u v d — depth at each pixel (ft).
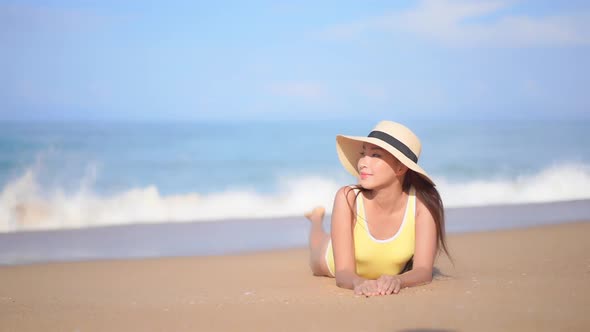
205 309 11.71
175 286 16.52
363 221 14.14
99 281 17.94
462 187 50.90
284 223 34.55
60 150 64.95
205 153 70.64
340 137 14.46
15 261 23.36
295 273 18.52
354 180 55.57
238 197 46.88
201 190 50.29
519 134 79.82
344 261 14.14
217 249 25.82
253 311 11.30
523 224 31.96
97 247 26.68
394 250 14.12
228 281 17.24
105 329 10.25
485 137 78.79
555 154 65.87
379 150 13.57
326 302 11.91
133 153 67.67
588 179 52.65
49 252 25.46
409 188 14.16
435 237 14.06
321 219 18.84
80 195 45.27
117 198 44.45
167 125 80.48
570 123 85.40
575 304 10.57
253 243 27.48
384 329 9.48
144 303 12.91
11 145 65.26
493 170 57.36
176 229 32.22
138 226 33.58
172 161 65.26
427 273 13.55
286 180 55.77
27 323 10.80
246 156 70.18
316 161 66.95
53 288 16.61
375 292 12.40
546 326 9.23
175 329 10.12
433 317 10.05
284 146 77.36
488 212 37.40
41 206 41.04
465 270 16.75
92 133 71.92
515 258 19.35
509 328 9.19
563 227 29.37
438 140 77.30
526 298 11.18
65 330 10.25
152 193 46.96
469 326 9.39
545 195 48.14
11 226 35.29
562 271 15.44
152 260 22.65
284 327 9.95
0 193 44.34
